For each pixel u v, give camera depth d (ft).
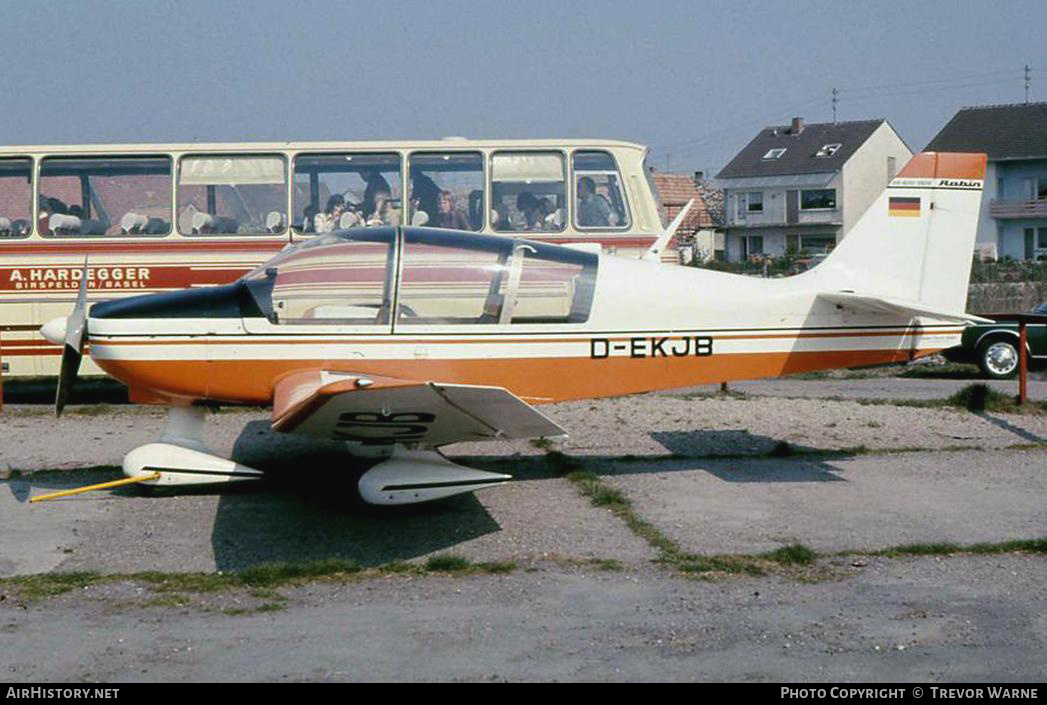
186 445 28.27
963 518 25.27
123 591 20.33
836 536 23.86
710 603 19.65
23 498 27.40
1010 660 16.94
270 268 27.78
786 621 18.72
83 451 33.09
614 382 28.63
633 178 42.29
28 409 41.52
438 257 27.68
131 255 40.68
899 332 29.84
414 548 23.06
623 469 30.68
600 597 19.99
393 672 16.52
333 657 17.15
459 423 23.45
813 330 29.32
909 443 34.09
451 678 16.29
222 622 18.74
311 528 24.62
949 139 182.09
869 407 40.65
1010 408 39.70
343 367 27.48
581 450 33.22
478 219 41.93
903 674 16.40
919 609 19.27
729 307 28.91
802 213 197.77
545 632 18.25
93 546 23.24
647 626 18.51
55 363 40.52
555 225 42.11
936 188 30.37
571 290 28.14
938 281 30.53
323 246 27.81
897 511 25.99
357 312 27.53
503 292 27.81
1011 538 23.53
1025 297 89.97
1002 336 54.44
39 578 20.89
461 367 27.86
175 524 24.98
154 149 40.78
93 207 40.70
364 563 22.03
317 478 29.37
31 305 40.42
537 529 24.47
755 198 202.49
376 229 28.27
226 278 41.09
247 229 41.22
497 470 30.55
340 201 41.60
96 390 47.44
